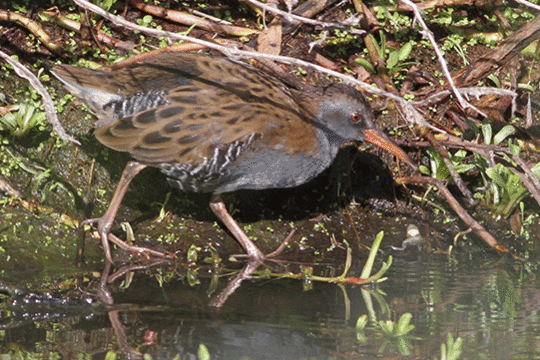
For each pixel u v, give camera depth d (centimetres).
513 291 874
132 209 992
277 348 702
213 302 811
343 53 1157
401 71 1141
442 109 1117
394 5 1191
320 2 1153
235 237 994
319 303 821
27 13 1062
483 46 1214
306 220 1052
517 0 834
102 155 1002
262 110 890
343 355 693
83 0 819
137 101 886
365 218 1073
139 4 1119
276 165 910
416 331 751
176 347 698
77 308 780
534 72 1196
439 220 1081
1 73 1000
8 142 955
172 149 870
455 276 929
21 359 662
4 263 864
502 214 1080
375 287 879
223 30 1130
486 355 698
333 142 973
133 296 819
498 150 1021
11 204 929
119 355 678
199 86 891
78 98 942
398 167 1089
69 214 956
